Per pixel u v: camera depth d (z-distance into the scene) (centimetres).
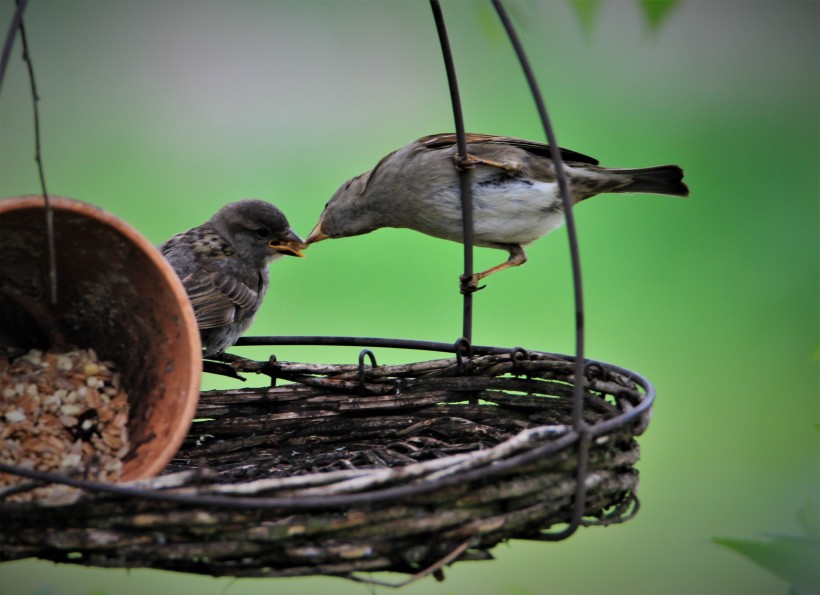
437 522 520
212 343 1009
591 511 588
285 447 758
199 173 1470
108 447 638
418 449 712
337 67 1567
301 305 1311
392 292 1323
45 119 1534
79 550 510
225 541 506
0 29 1552
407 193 912
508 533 551
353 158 1481
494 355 774
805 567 488
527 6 730
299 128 1500
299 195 1443
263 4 1591
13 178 1473
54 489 579
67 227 618
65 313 671
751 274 1396
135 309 658
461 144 802
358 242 1353
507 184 884
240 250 1042
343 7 1598
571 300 1344
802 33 1656
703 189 1462
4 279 645
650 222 1422
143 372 657
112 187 1454
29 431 628
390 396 762
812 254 1395
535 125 1540
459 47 1567
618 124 1575
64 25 1570
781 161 1515
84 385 656
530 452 525
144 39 1570
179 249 1025
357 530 515
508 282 1347
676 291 1358
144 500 500
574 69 1588
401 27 1577
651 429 1297
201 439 759
